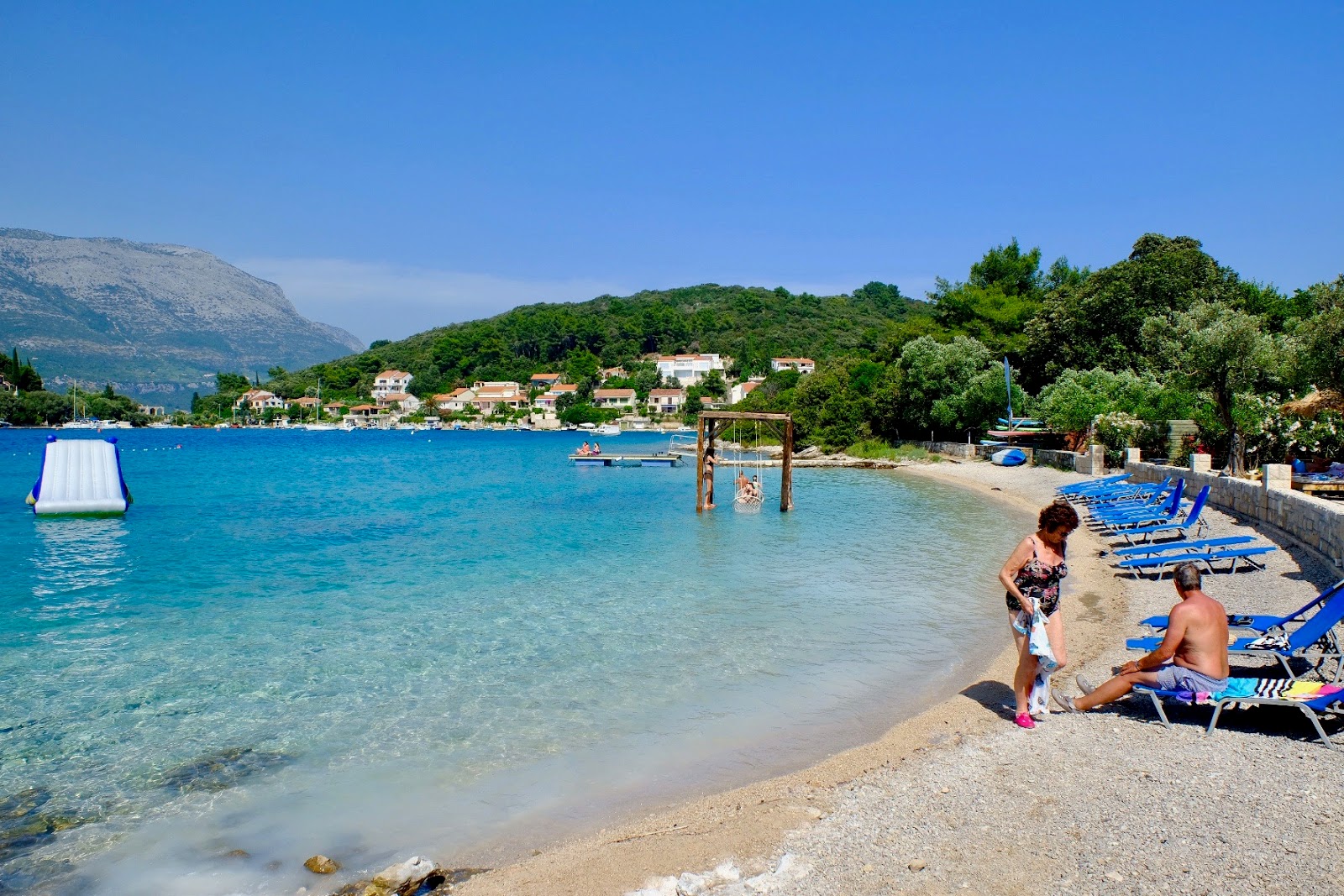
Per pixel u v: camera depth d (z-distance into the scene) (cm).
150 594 1562
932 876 546
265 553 2055
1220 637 760
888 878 549
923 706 927
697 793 727
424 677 1059
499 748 834
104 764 795
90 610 1431
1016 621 821
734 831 644
